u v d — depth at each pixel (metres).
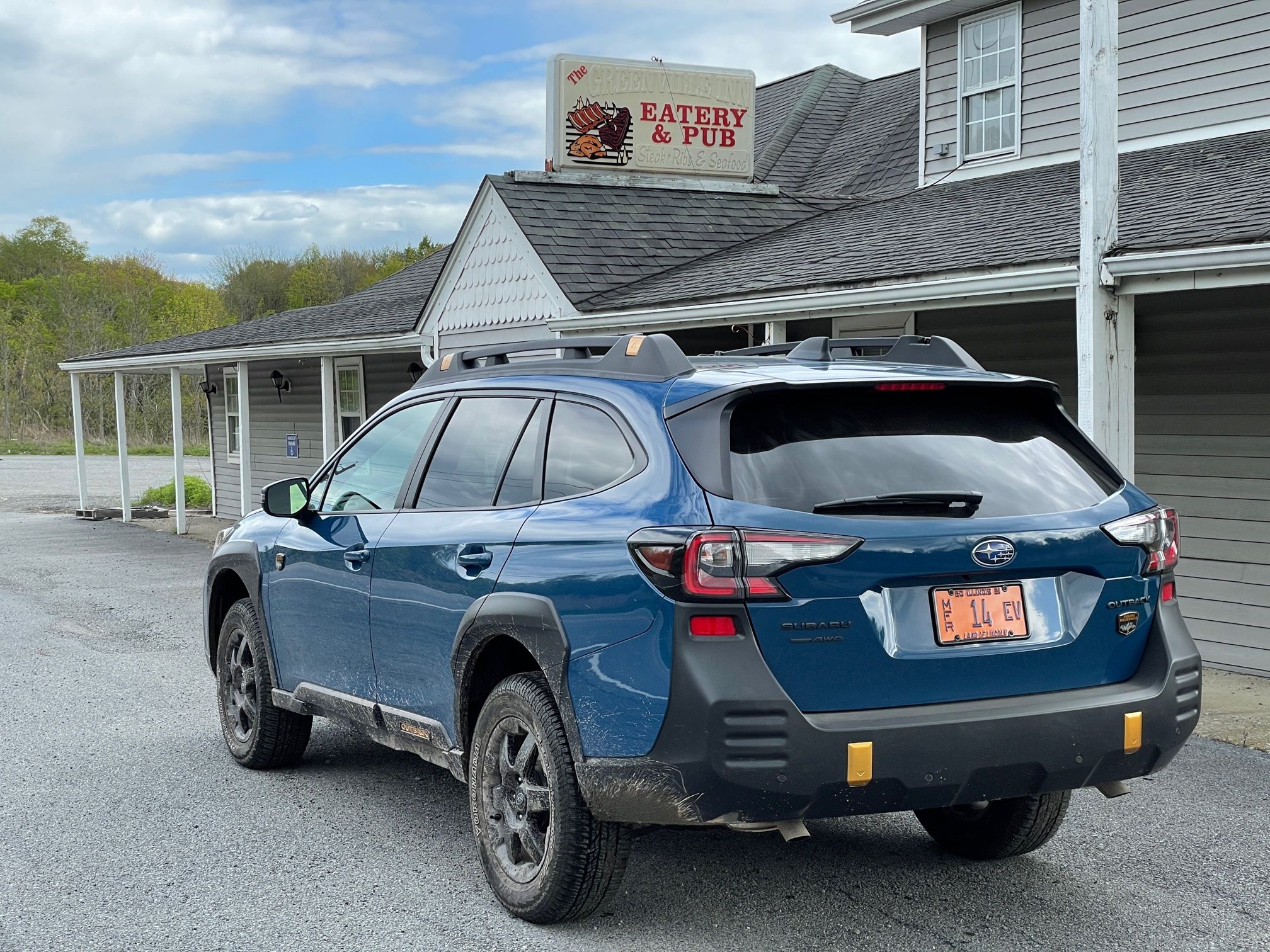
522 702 4.12
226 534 6.49
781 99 20.19
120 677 8.64
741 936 4.07
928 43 14.59
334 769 6.23
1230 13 11.42
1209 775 6.03
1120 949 3.97
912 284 8.79
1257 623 8.92
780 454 3.69
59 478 36.44
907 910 4.30
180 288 90.75
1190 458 9.33
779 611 3.49
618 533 3.77
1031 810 4.57
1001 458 3.91
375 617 4.99
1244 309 8.94
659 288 11.77
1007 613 3.73
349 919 4.26
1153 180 10.13
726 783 3.47
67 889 4.57
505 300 13.89
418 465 5.03
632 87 14.90
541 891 4.07
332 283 83.25
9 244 95.38
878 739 3.50
